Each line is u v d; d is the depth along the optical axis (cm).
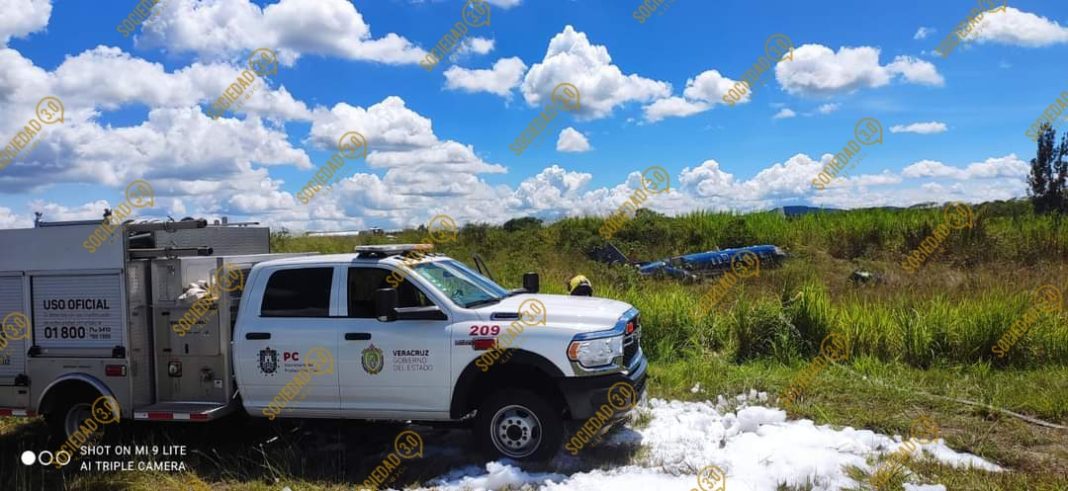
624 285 1362
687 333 1042
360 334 617
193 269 684
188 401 664
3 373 680
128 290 646
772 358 973
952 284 1298
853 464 578
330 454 655
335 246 1664
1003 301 1000
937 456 596
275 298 647
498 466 570
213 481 608
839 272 1636
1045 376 824
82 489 596
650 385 849
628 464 595
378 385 614
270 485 591
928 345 930
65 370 660
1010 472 561
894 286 1302
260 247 868
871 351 951
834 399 764
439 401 605
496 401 598
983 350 916
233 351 645
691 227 2088
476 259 845
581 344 584
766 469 572
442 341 602
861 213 2133
